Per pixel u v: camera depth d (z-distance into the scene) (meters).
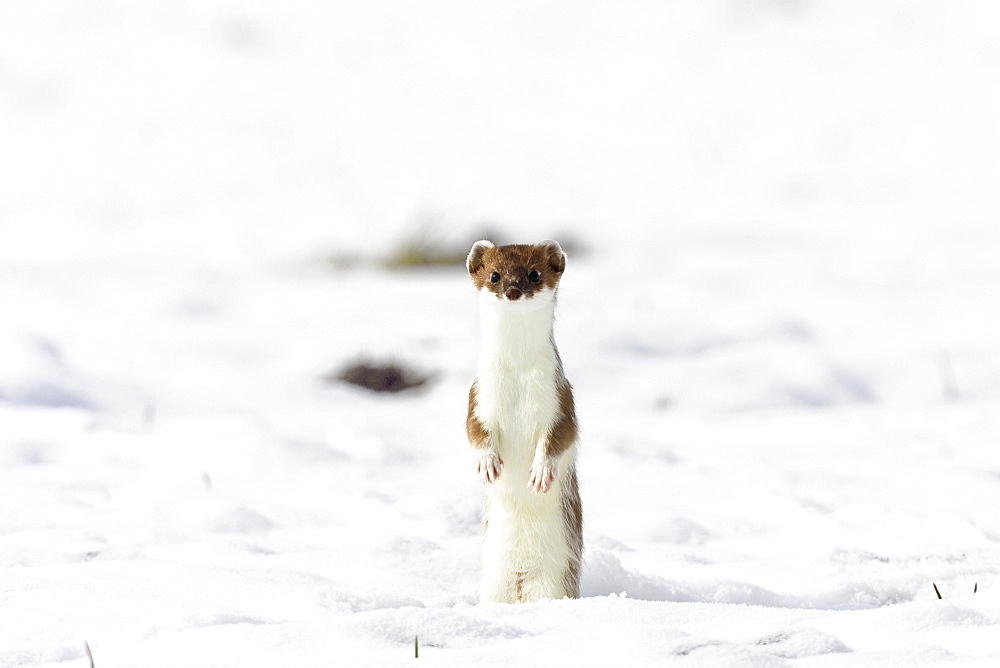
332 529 7.57
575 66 36.78
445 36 39.09
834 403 13.03
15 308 16.56
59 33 37.22
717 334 15.37
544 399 6.23
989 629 4.42
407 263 22.06
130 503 8.07
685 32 38.22
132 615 5.15
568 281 19.23
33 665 4.43
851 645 4.46
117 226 25.75
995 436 10.43
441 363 14.38
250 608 5.39
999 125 30.11
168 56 36.53
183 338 15.30
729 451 10.35
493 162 29.92
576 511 6.43
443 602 5.84
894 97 32.62
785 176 28.80
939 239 22.55
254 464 9.51
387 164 29.77
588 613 4.95
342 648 4.35
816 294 18.25
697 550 7.14
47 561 6.40
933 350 14.56
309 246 23.52
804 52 35.97
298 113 33.44
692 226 24.52
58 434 10.33
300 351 14.91
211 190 28.05
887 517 7.76
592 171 29.36
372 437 10.49
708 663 4.05
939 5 37.53
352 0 41.31
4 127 31.81
